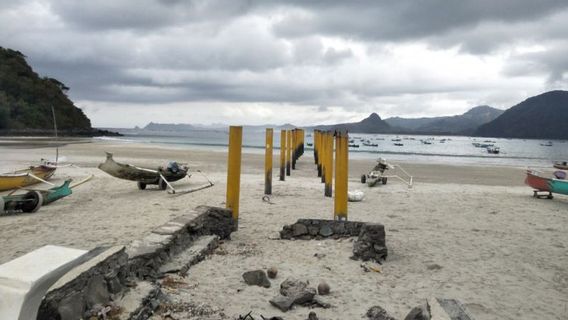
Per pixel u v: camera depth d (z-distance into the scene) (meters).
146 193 14.26
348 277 6.64
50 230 9.01
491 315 5.51
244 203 12.70
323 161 17.91
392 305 5.62
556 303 5.98
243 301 5.45
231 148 8.98
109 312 3.87
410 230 10.05
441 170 26.28
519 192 17.14
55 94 102.50
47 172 16.53
